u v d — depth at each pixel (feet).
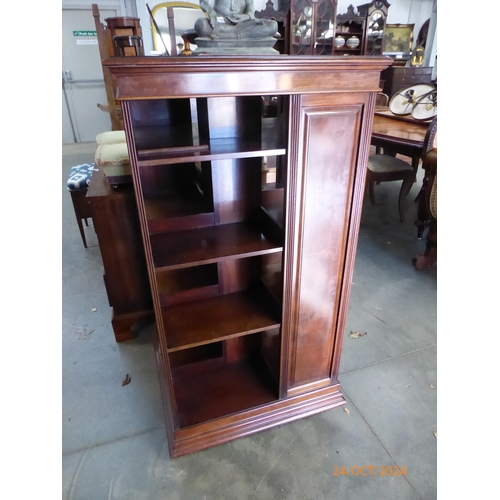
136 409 4.86
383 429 4.56
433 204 7.52
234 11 3.12
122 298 5.79
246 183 4.02
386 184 13.70
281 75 2.82
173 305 4.38
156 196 4.48
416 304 7.00
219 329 3.97
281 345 4.15
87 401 4.97
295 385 4.59
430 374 5.38
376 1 15.99
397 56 18.21
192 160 2.93
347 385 5.19
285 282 3.77
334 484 3.96
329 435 4.48
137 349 5.91
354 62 2.94
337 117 3.18
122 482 3.99
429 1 19.26
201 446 4.29
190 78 2.63
